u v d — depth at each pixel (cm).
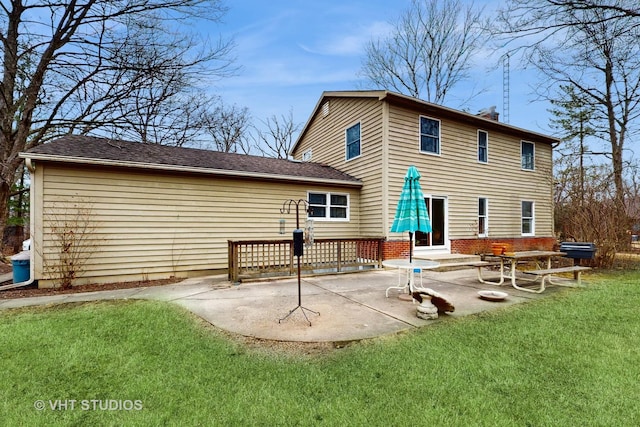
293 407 226
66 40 877
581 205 952
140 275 741
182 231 793
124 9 872
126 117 999
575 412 220
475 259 985
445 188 1045
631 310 458
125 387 254
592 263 902
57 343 339
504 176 1204
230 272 691
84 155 685
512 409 224
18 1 895
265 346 333
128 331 377
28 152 630
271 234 910
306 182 955
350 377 268
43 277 648
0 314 451
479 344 335
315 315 436
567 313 443
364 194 1034
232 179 859
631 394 241
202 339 353
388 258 903
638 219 930
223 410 223
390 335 360
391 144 940
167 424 209
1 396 241
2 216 952
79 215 680
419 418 213
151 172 757
